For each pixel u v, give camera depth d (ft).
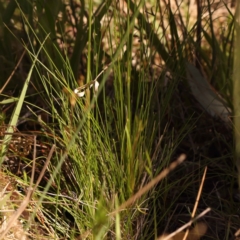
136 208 2.77
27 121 3.62
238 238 2.81
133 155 2.77
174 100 3.69
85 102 2.93
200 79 3.77
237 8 2.57
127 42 2.80
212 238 2.97
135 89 3.55
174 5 5.29
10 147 3.13
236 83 2.57
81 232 2.71
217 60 3.95
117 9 3.31
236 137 2.74
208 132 3.69
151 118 3.08
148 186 2.21
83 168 2.78
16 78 3.84
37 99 3.75
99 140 2.81
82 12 3.68
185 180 3.14
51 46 3.54
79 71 3.96
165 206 3.13
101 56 3.49
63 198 2.79
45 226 2.72
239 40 2.48
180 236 2.92
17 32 4.04
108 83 4.18
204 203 3.19
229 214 3.04
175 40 3.89
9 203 2.80
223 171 3.43
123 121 3.11
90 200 2.76
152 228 2.98
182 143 3.63
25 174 2.89
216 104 3.75
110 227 2.72
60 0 3.80
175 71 3.48
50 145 3.13
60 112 3.48
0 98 3.67
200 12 3.86
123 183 2.77
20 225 2.68
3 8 3.92
